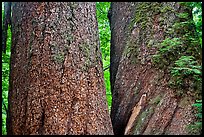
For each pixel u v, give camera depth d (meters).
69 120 3.70
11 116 3.96
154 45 4.88
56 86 3.78
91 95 3.90
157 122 4.30
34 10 4.12
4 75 6.32
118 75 5.14
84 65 3.97
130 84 4.89
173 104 4.35
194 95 4.35
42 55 3.90
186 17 5.01
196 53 4.73
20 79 3.98
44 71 3.84
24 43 4.09
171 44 4.66
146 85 4.68
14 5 4.62
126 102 4.81
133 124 4.49
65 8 4.13
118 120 4.79
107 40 7.91
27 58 3.98
